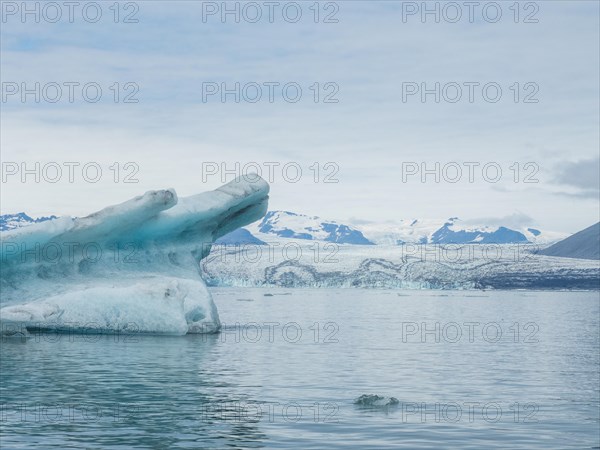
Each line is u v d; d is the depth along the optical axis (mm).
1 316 32750
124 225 36906
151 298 34500
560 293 172375
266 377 22344
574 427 15664
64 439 13930
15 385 20406
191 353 28188
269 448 13453
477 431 15133
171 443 13695
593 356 30094
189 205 39969
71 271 36594
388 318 60375
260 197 43969
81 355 27172
